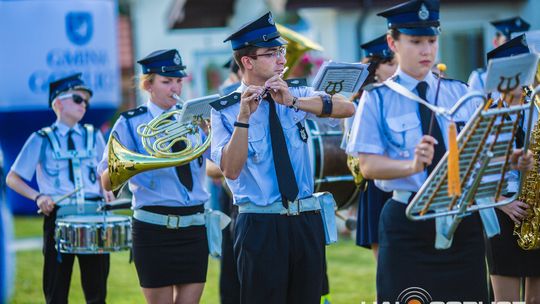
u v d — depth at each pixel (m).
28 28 39.50
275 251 15.30
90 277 21.41
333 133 21.28
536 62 12.88
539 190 16.36
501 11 43.75
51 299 21.23
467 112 14.80
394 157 14.69
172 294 18.94
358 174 19.56
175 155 17.59
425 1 14.35
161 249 18.62
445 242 14.45
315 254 15.52
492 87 12.93
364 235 20.06
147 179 18.58
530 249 16.94
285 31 22.47
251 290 15.45
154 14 61.94
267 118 15.46
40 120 40.25
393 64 20.34
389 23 14.65
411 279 14.91
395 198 15.06
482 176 13.56
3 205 19.38
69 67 39.91
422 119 14.60
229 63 23.25
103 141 22.34
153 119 18.14
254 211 15.42
